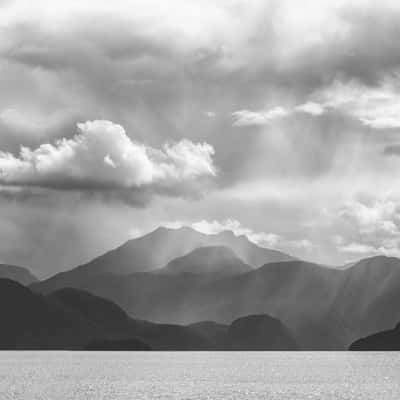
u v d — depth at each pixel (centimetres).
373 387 16962
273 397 14462
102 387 16700
